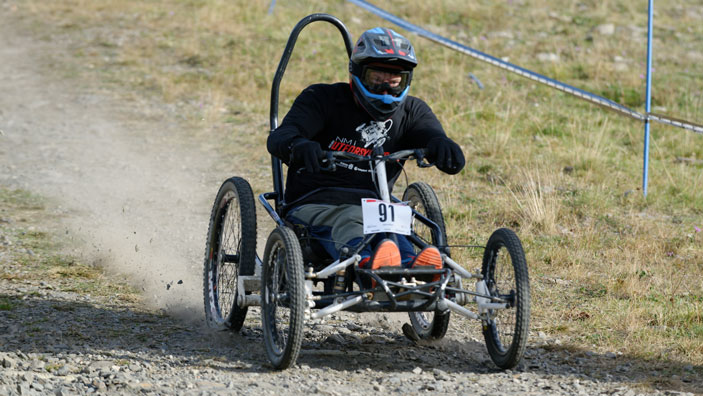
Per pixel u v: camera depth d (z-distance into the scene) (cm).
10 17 3944
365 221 927
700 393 901
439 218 1088
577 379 940
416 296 923
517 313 902
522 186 1922
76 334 1062
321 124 1015
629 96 2764
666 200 1873
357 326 1155
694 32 3597
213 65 3127
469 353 1054
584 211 1764
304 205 1015
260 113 2614
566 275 1391
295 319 883
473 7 3778
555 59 3159
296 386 884
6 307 1152
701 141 2347
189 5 4019
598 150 2173
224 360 982
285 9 3791
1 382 859
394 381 915
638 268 1420
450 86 2791
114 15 3894
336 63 3053
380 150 967
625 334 1118
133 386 866
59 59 3284
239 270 1043
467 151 2208
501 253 980
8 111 2667
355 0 2375
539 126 2428
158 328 1111
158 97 2809
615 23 3675
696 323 1148
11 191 1906
